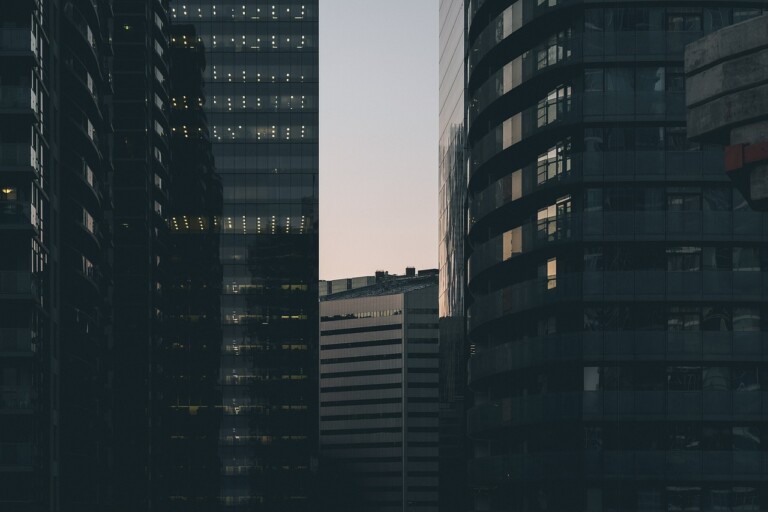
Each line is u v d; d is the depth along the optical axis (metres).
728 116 17.62
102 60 109.25
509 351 89.62
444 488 170.75
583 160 84.44
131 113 179.88
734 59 17.56
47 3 87.38
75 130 93.94
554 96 88.56
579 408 82.25
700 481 80.62
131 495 169.38
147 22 183.12
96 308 107.00
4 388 78.69
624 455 81.25
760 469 79.88
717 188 83.31
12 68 80.69
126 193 178.12
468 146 116.25
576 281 83.81
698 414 80.81
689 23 85.19
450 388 167.38
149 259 178.00
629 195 84.06
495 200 94.75
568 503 83.75
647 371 82.38
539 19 89.44
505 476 88.69
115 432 170.75
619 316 83.19
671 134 84.25
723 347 81.38
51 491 83.25
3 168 79.31
